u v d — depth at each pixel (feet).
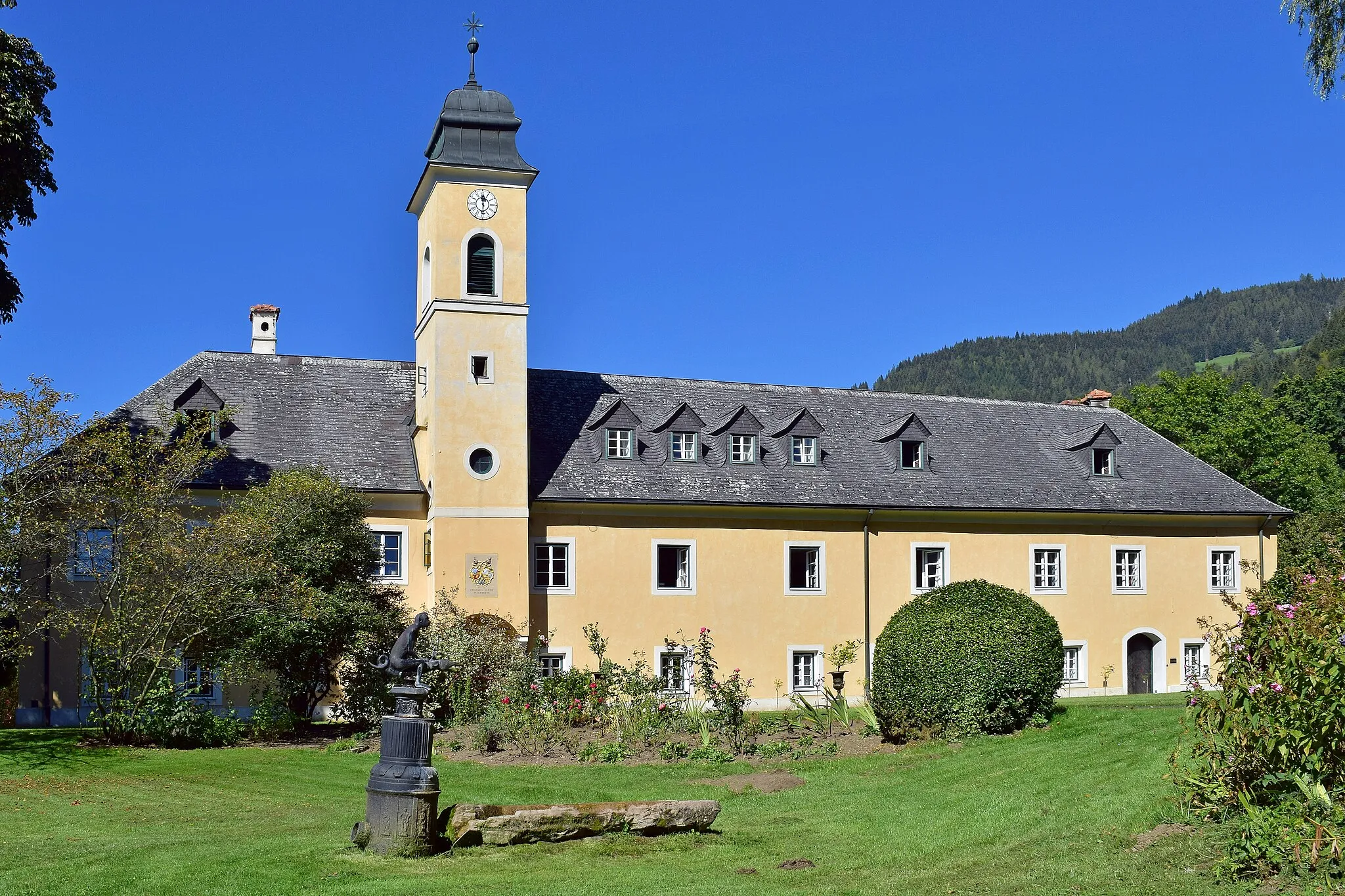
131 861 48.08
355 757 81.66
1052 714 75.25
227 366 120.67
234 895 41.96
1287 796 39.86
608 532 117.70
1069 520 134.10
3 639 87.30
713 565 120.78
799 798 59.72
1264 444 202.49
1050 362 590.55
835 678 89.25
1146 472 142.00
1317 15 71.46
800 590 123.44
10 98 90.63
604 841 49.24
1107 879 38.37
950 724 71.72
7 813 62.03
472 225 114.01
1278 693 38.06
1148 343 621.72
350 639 93.25
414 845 47.09
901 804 55.31
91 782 70.64
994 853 44.04
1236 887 35.63
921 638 72.95
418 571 114.21
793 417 128.36
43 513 88.79
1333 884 34.14
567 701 83.97
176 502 91.71
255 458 111.96
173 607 87.45
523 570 111.86
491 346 113.29
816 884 41.96
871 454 132.36
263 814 61.26
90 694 87.40
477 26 118.01
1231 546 140.87
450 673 94.99
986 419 144.36
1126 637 135.03
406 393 124.67
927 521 129.08
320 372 123.34
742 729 76.18
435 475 110.32
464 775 69.77
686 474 122.11
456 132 114.73
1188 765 52.24
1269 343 614.34
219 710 105.81
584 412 125.80
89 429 88.33
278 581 90.89
